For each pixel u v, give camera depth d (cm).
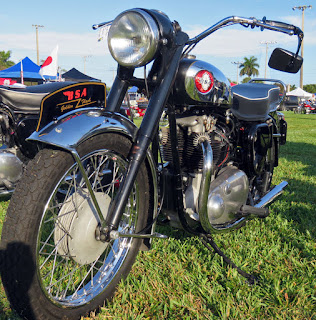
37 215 161
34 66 1827
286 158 677
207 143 226
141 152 188
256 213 256
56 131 170
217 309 206
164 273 242
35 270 164
